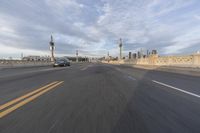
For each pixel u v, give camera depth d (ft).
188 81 48.44
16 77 59.82
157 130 15.90
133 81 48.83
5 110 21.79
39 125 17.03
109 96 29.76
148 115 19.97
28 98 28.09
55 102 25.67
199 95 30.42
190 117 19.34
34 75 67.05
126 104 24.63
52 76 63.00
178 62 107.86
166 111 21.47
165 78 55.83
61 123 17.53
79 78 56.59
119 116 19.61
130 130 15.90
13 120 18.39
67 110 21.81
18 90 35.04
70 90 35.24
